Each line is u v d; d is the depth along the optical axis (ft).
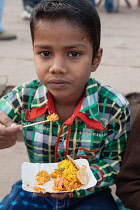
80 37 4.50
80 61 4.60
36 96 5.31
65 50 4.52
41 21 4.47
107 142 5.42
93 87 5.28
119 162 5.49
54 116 4.99
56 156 5.37
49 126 5.25
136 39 16.12
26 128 5.41
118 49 14.37
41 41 4.53
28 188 4.76
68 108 5.28
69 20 4.42
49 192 4.68
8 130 4.79
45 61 4.65
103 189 5.65
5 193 7.13
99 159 5.50
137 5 26.03
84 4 4.66
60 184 4.74
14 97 5.43
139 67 12.21
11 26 17.95
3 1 15.10
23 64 12.16
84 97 5.20
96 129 5.24
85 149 5.29
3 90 10.19
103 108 5.30
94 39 4.75
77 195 5.29
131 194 5.11
